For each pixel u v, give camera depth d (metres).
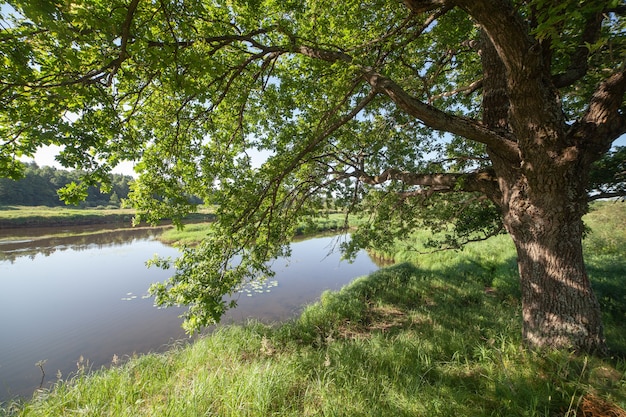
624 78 2.94
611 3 1.59
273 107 5.43
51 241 26.39
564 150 3.14
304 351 5.50
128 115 4.12
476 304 7.75
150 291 4.39
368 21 4.63
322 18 4.43
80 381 4.43
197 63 2.73
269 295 11.12
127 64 3.13
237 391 3.62
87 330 8.46
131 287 12.59
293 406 3.41
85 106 2.99
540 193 3.49
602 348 3.38
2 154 2.85
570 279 3.49
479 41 4.49
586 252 10.75
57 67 2.65
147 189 4.44
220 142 5.88
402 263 12.29
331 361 4.62
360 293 9.38
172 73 2.84
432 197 6.98
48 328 8.61
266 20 4.71
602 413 2.48
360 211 7.26
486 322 6.14
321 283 12.62
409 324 6.94
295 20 4.66
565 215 3.46
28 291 12.03
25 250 21.73
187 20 2.85
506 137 3.84
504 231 7.07
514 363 3.52
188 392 3.63
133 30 2.38
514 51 2.55
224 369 4.33
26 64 2.28
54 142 2.88
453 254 13.13
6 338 8.00
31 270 15.71
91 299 11.03
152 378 4.50
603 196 5.13
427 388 3.44
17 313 9.71
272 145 5.86
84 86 2.52
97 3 2.28
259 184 5.21
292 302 10.41
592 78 4.17
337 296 9.41
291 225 6.21
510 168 3.92
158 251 21.30
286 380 3.93
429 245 8.09
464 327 6.02
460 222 7.64
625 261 8.80
